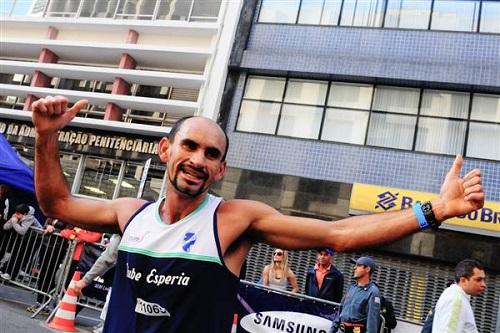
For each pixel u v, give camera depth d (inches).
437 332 159.3
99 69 642.8
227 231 65.1
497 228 435.5
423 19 540.7
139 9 671.1
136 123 632.4
